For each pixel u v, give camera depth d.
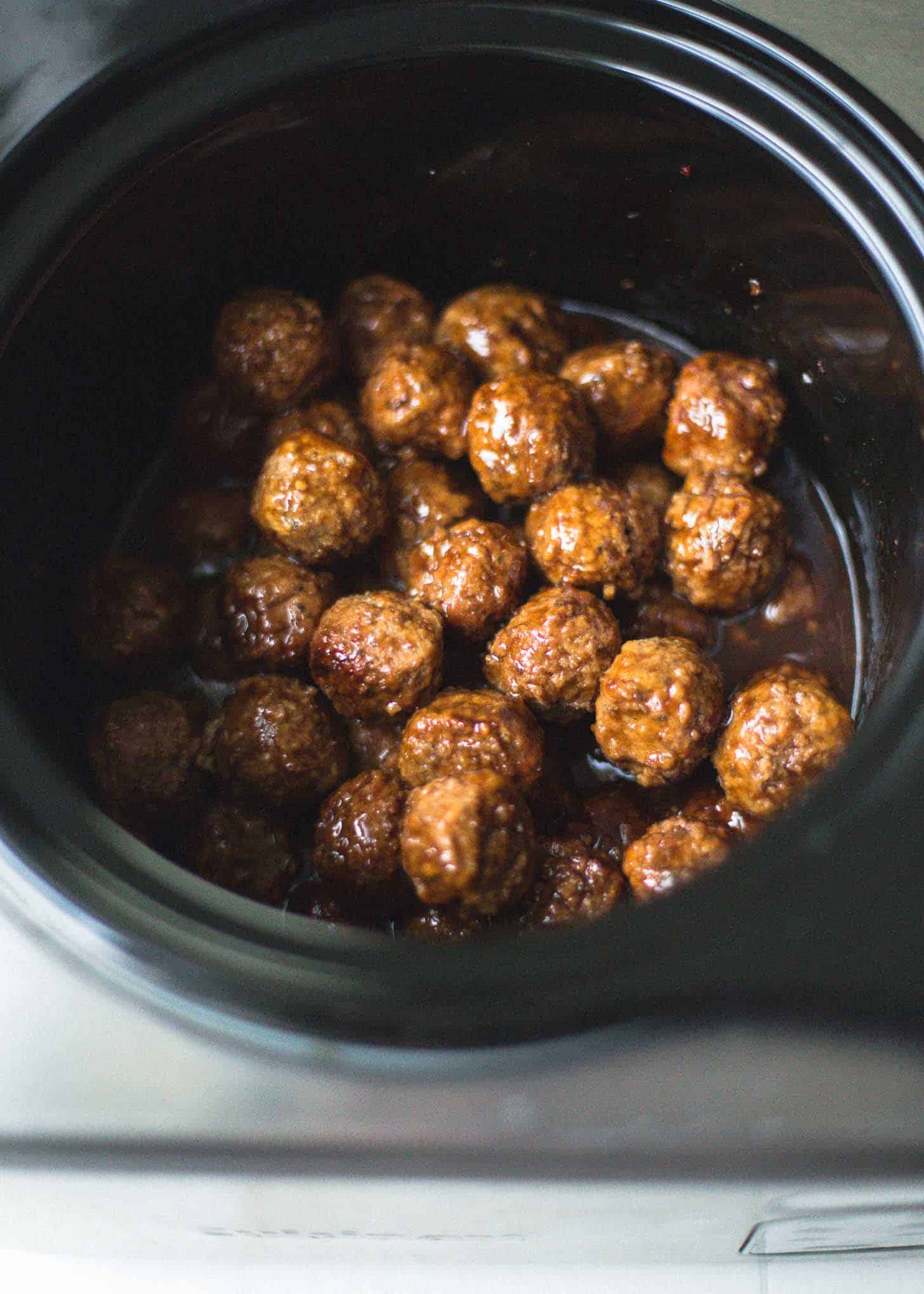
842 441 0.46
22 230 0.42
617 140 0.45
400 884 0.42
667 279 0.49
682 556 0.45
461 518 0.47
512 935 0.41
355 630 0.44
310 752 0.44
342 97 0.44
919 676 0.38
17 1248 0.45
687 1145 0.35
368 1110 0.36
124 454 0.48
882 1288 0.46
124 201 0.43
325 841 0.43
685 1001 0.36
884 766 0.37
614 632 0.44
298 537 0.45
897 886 0.36
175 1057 0.36
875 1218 0.40
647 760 0.43
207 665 0.46
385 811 0.42
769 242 0.45
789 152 0.43
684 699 0.43
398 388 0.47
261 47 0.44
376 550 0.47
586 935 0.36
